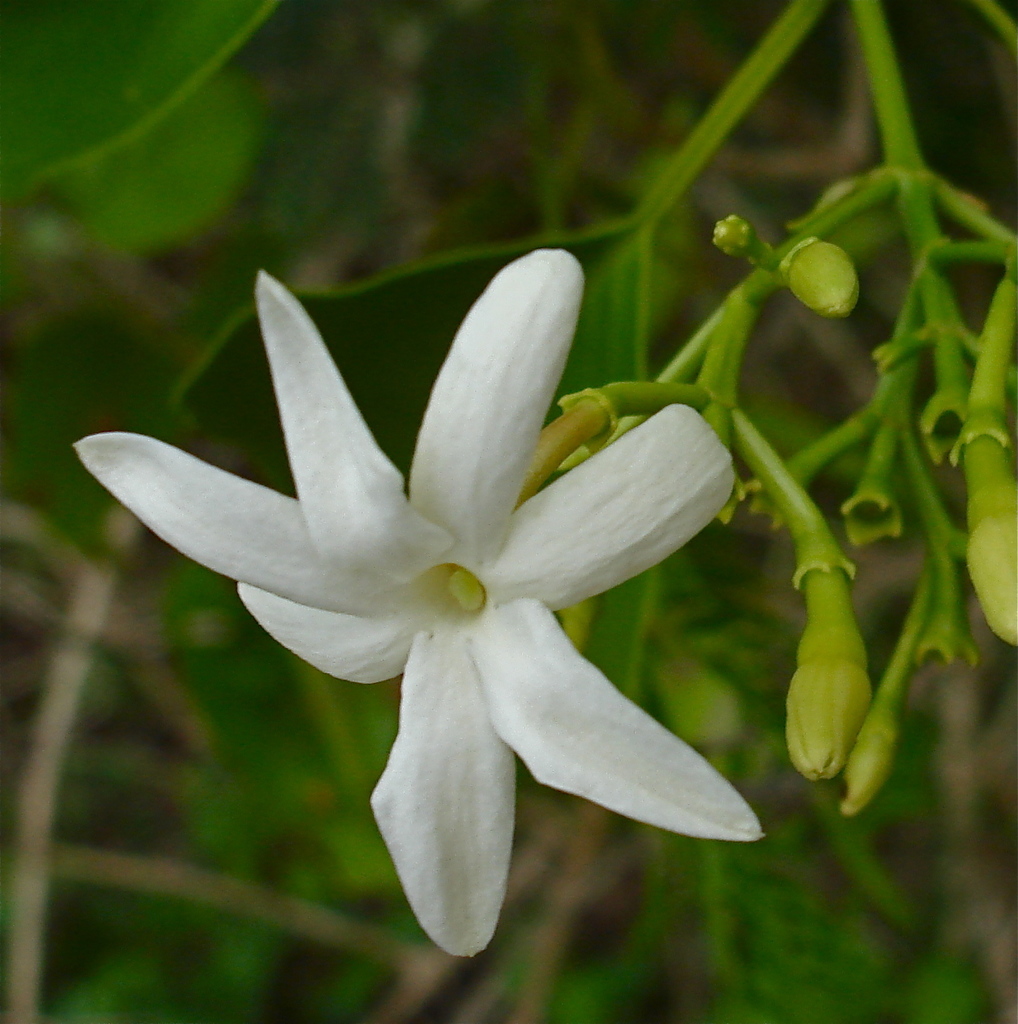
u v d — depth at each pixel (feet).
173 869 0.74
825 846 0.60
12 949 0.69
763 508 0.37
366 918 0.84
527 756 0.32
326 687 0.58
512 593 0.33
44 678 0.86
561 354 0.33
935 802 0.54
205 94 0.53
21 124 0.39
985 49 0.55
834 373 0.72
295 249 0.57
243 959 0.83
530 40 0.53
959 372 0.37
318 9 0.54
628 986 0.74
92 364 0.56
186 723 0.77
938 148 0.56
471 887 0.33
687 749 0.32
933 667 0.61
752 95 0.42
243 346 0.40
